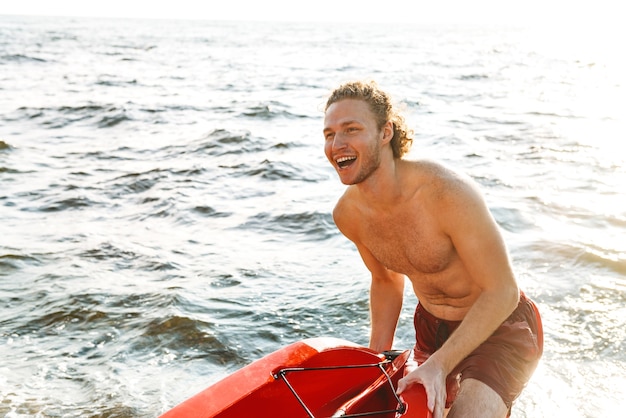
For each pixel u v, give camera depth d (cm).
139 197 885
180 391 411
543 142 1303
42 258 638
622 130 1457
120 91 2331
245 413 271
